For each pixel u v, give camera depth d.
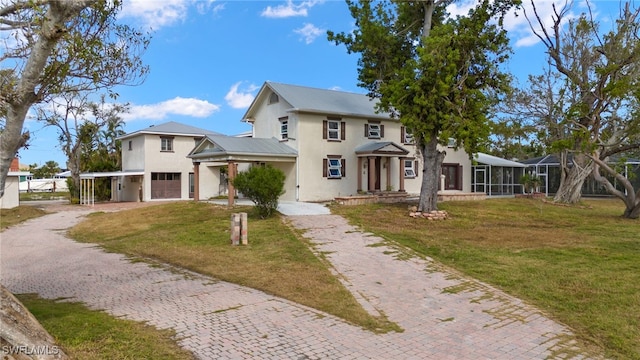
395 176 28.50
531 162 40.09
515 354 5.45
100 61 6.30
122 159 37.78
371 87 20.92
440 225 16.69
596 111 17.72
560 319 6.75
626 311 6.93
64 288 8.66
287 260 10.91
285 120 25.39
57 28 4.41
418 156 27.33
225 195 32.03
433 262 10.70
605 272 9.36
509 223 17.64
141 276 9.72
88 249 13.69
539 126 25.48
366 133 27.19
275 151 23.58
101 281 9.26
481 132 16.80
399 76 19.08
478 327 6.42
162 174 34.31
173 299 7.79
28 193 58.06
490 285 8.73
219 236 14.63
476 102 17.45
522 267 9.98
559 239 13.73
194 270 10.27
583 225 17.16
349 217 18.08
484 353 5.47
